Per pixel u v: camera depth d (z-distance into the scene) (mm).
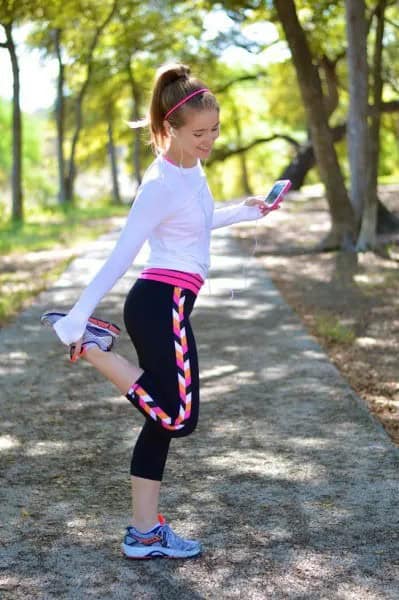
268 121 39594
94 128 37906
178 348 3012
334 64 20656
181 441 4621
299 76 12102
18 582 3107
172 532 3277
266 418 5016
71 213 24594
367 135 12797
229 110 38250
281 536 3438
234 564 3209
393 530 3477
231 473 4133
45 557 3299
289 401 5359
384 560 3221
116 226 19344
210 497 3844
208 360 6512
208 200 3096
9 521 3639
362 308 8828
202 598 2969
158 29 25453
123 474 4184
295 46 11906
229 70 35812
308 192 24562
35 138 54469
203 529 3514
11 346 7137
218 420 4992
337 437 4648
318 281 10531
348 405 5242
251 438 4656
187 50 25984
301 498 3814
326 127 12508
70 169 30438
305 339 7219
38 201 48906
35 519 3656
